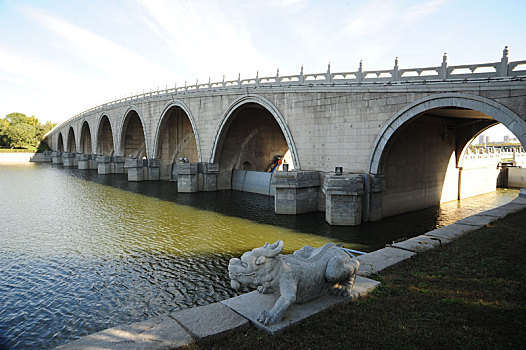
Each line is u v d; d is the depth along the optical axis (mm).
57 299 14148
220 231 24422
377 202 26828
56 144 117312
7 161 108312
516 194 45406
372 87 24891
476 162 43312
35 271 17078
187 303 13797
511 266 9711
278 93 33156
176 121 55469
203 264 17922
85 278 16203
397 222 27094
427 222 27344
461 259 10367
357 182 25188
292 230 24625
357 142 26516
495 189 49844
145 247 20766
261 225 26109
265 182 42125
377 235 23328
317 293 7359
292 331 6184
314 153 30297
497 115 19016
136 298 14227
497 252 11008
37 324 12273
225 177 46531
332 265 7262
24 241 22109
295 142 31922
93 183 52156
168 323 6277
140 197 39625
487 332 6203
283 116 32875
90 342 5609
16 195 40406
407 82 22766
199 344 5727
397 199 30391
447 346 5789
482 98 19578
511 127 18484
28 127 127875
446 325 6480
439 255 10773
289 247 20719
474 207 34625
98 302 13891
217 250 20156
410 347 5770
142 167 54656
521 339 5961
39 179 57625
